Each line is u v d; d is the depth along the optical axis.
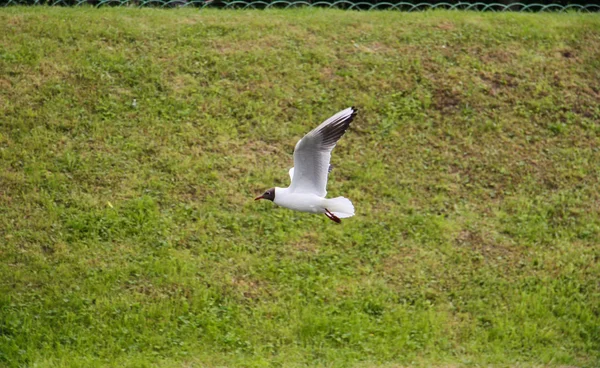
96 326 14.57
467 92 20.42
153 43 21.14
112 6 24.25
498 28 22.72
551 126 19.81
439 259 16.50
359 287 15.73
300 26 22.27
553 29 22.86
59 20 21.62
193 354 14.12
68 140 18.28
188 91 19.78
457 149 19.03
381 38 21.97
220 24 22.09
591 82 21.25
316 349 14.40
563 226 17.48
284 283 15.72
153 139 18.53
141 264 15.78
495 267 16.44
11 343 14.13
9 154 17.77
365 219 17.20
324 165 11.76
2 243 15.93
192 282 15.46
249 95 19.86
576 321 15.46
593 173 18.80
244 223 16.94
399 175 18.33
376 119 19.53
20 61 20.05
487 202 17.92
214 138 18.73
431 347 14.63
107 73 19.98
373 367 13.95
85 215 16.64
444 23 22.80
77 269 15.62
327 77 20.52
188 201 17.27
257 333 14.67
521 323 15.37
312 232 16.86
